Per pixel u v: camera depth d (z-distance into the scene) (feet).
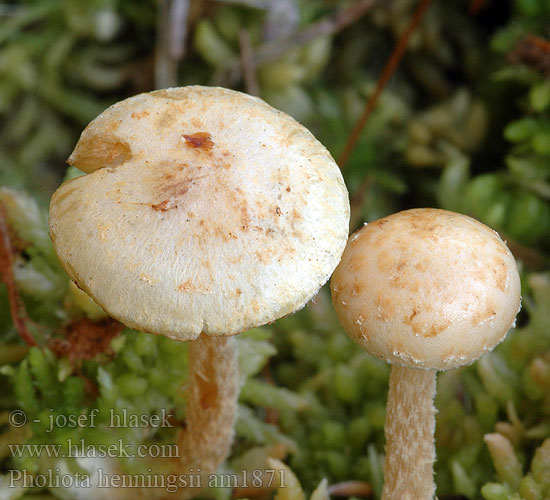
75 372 0.45
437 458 0.47
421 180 0.63
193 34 0.64
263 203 0.36
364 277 0.37
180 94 0.39
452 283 0.37
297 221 0.36
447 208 0.58
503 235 0.56
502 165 0.62
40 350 0.44
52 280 0.46
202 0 0.62
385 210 0.62
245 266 0.35
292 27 0.63
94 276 0.35
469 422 0.47
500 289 0.37
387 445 0.42
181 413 0.46
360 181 0.61
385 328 0.37
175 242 0.35
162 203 0.36
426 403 0.41
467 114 0.62
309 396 0.51
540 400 0.47
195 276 0.35
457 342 0.37
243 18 0.63
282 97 0.64
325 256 0.36
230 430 0.43
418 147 0.62
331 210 0.37
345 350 0.53
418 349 0.37
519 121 0.57
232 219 0.36
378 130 0.64
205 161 0.36
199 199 0.36
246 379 0.48
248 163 0.37
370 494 0.47
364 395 0.51
